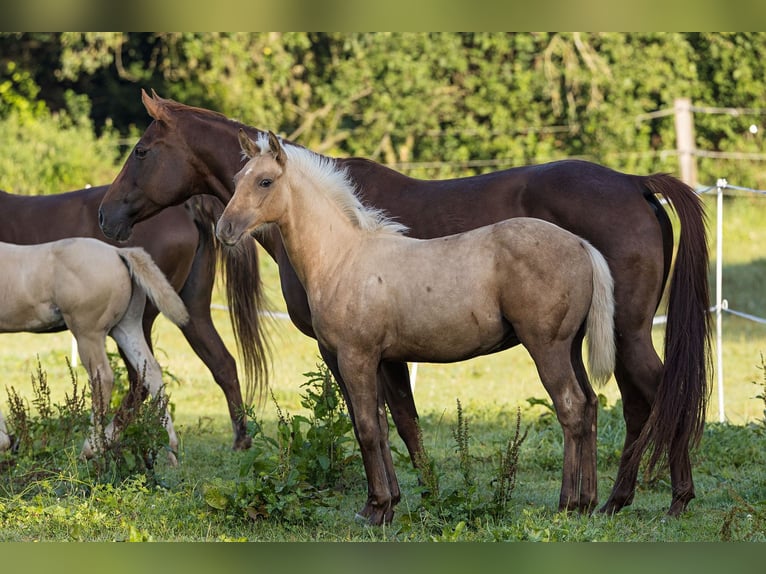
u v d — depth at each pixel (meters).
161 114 10.95
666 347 9.23
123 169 11.23
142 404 10.97
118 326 12.05
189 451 13.07
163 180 10.99
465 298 8.62
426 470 9.37
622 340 9.34
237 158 10.79
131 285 11.80
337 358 9.16
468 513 9.29
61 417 11.64
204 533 9.23
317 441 10.70
